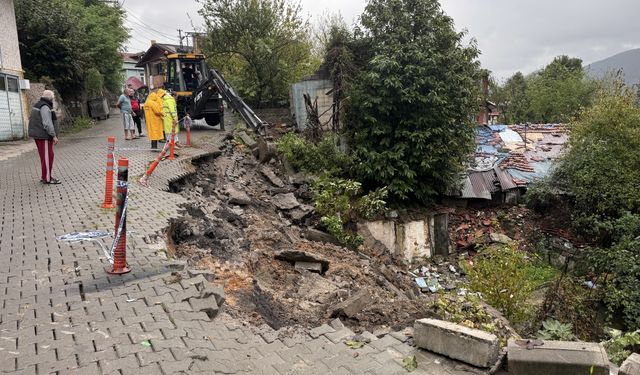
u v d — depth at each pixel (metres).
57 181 9.87
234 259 7.20
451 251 15.23
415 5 15.39
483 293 8.15
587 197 14.58
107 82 37.66
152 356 3.65
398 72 14.50
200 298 4.78
